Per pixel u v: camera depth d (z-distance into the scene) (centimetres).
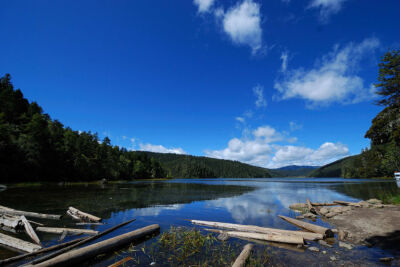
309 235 837
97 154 8212
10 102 6500
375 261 598
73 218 1210
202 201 2053
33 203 1784
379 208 1458
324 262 600
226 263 608
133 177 11138
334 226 1046
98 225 1062
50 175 5575
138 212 1423
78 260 592
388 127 2903
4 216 1086
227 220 1196
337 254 660
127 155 12000
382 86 2381
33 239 804
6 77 7906
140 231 856
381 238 793
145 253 686
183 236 864
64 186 4188
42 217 1227
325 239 823
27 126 5622
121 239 750
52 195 2417
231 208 1627
